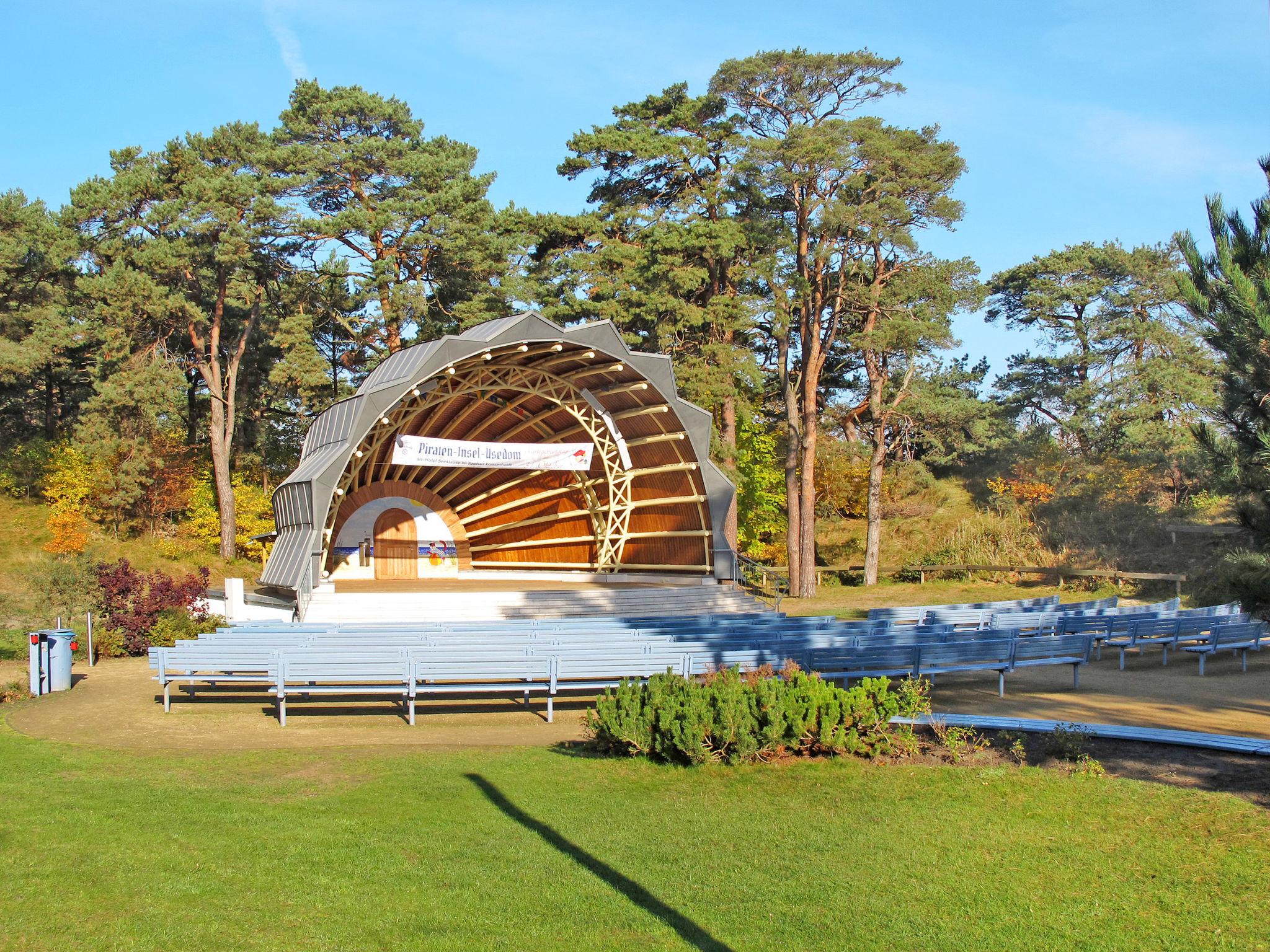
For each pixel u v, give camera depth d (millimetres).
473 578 28781
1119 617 19078
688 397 34094
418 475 29672
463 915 6801
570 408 25625
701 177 38219
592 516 28578
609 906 7023
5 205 37312
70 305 40969
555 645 14805
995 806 9250
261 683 17609
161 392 34906
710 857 8078
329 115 36531
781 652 15102
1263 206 9641
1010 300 48625
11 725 14023
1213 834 8258
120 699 16094
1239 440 9867
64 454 36344
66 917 6473
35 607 21094
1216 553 30828
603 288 35062
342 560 28297
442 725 14273
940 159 32812
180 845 8047
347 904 6926
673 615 23250
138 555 35250
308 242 37688
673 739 10953
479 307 36188
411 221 35219
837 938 6562
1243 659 18172
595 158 37688
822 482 43312
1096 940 6566
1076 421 42125
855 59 32125
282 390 43969
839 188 34719
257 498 39656
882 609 22219
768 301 36375
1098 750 10953
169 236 37438
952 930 6699
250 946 6168
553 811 9375
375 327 37656
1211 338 9914
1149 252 43031
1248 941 6512
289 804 9523
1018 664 16062
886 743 11047
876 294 34656
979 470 45594
